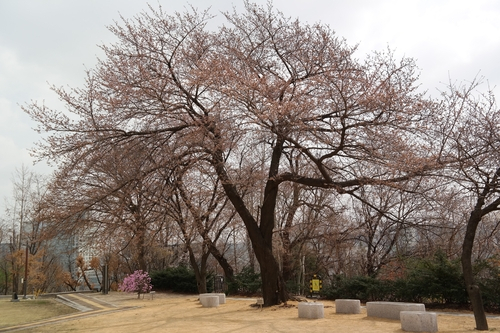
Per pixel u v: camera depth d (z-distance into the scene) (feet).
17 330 45.88
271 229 56.29
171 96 55.21
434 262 52.95
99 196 53.11
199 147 54.44
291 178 52.21
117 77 54.13
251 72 50.72
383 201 79.61
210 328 39.40
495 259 48.98
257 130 47.09
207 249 80.38
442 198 49.16
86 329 43.42
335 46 50.34
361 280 61.98
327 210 85.46
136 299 78.64
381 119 45.27
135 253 99.81
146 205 53.21
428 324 33.65
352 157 45.24
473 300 34.53
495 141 40.42
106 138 52.08
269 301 54.60
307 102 44.04
